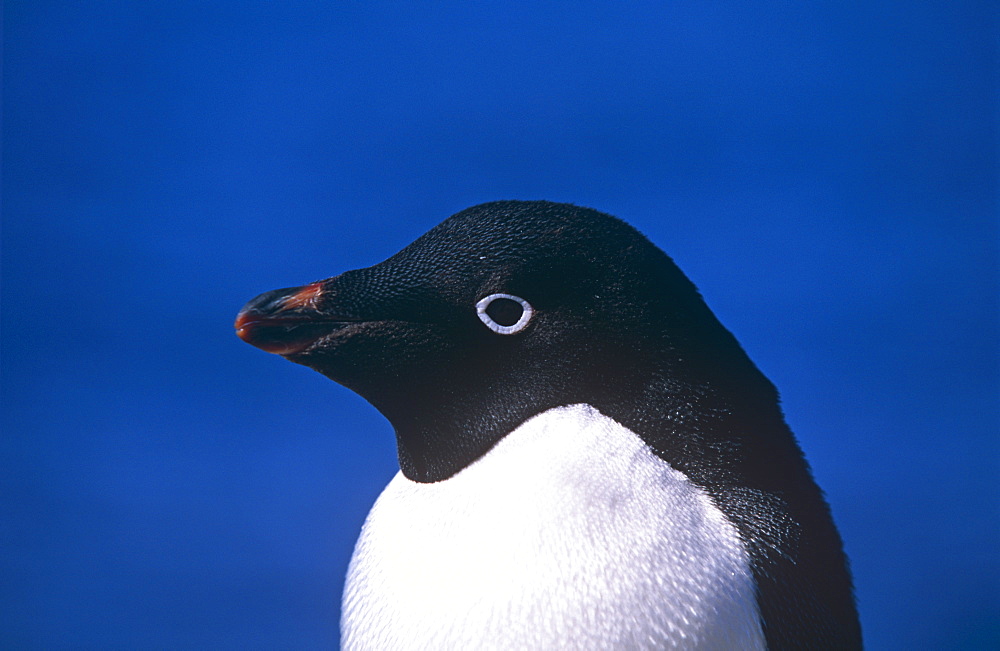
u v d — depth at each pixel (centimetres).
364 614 550
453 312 549
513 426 547
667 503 518
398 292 560
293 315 576
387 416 587
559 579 504
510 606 504
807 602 513
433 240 571
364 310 565
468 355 549
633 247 549
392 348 557
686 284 562
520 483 528
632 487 520
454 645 506
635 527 511
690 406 533
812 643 508
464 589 513
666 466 528
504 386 548
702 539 511
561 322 538
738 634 499
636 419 534
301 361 578
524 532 515
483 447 551
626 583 501
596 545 509
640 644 495
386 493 603
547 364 541
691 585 501
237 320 579
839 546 550
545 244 542
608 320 535
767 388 569
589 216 559
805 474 557
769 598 508
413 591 528
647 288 539
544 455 531
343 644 568
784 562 515
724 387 542
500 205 570
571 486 520
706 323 554
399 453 602
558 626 498
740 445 534
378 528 577
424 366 554
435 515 546
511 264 541
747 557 512
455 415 555
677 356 536
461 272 550
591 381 538
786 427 567
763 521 522
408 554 542
